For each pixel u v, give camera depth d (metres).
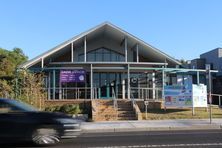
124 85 41.00
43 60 38.31
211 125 25.05
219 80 46.59
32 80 34.50
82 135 20.25
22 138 15.17
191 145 15.13
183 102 32.75
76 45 40.38
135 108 31.56
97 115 30.91
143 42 38.66
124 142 16.47
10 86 35.50
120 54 41.69
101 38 41.50
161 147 14.69
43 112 15.54
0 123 15.16
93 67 38.00
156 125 25.56
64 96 38.66
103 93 40.94
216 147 14.56
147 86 41.03
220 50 47.28
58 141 15.87
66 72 36.97
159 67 39.75
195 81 46.03
